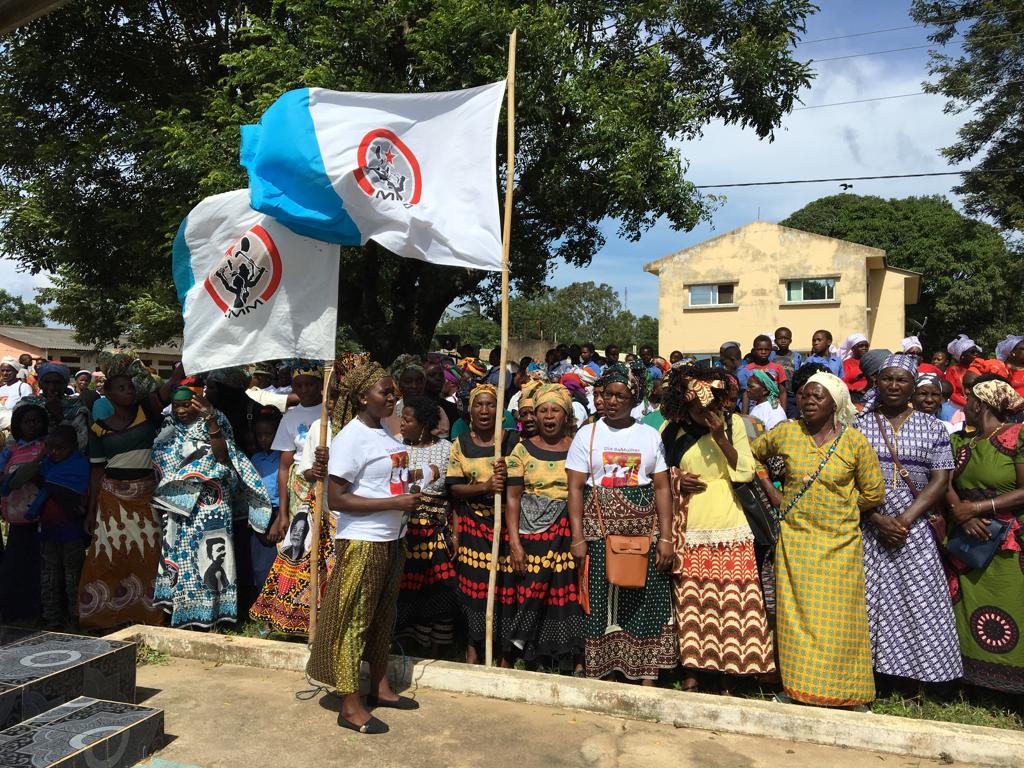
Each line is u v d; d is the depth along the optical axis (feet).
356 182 14.44
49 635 13.62
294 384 17.39
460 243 15.10
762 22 42.37
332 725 12.67
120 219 38.42
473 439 15.43
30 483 18.69
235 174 33.19
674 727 12.81
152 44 42.52
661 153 36.47
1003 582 13.74
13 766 9.75
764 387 21.12
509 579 14.99
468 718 13.07
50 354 115.44
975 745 11.59
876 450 14.20
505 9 33.35
